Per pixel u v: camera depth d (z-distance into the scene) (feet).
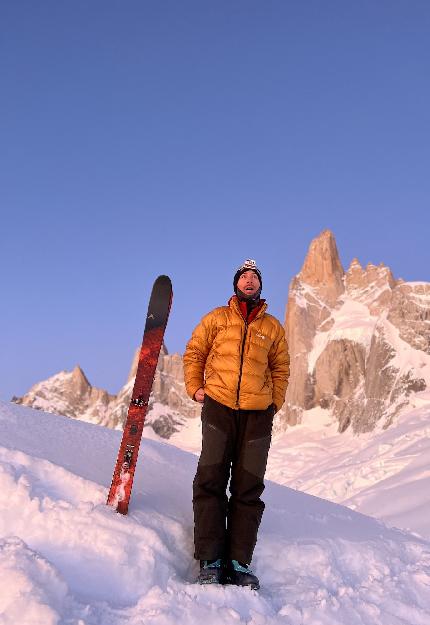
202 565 10.59
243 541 10.79
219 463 11.16
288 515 15.33
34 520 9.86
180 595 8.97
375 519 19.31
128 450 11.05
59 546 9.39
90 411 477.36
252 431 11.35
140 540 10.05
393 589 12.11
